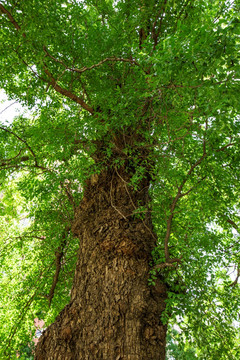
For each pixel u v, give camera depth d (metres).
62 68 5.33
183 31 2.90
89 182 5.52
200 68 2.86
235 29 2.58
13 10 4.54
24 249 8.45
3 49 4.61
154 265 4.64
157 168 5.09
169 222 4.38
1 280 8.17
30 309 8.01
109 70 5.39
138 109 4.69
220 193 5.70
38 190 5.94
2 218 8.75
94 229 4.80
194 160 5.04
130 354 3.69
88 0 5.45
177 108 4.08
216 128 3.03
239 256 5.88
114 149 5.25
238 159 5.36
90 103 5.52
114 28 5.26
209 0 3.34
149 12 4.82
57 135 4.73
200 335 4.54
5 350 7.15
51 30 4.78
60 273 8.09
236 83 2.70
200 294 4.75
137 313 4.04
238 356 4.98
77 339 3.95
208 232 5.38
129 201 5.02
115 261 4.43
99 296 4.18
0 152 6.46
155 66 3.08
